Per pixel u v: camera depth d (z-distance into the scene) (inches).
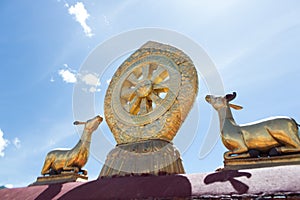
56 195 268.4
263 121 279.1
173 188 221.8
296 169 207.5
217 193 199.5
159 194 218.8
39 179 361.7
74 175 344.8
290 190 180.9
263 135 270.5
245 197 187.9
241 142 278.4
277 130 264.4
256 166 253.8
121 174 298.0
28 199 278.2
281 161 246.8
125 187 244.4
